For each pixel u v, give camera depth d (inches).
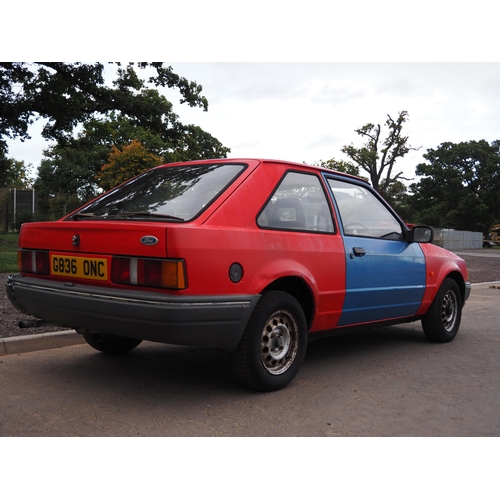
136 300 135.0
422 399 157.2
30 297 161.5
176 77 914.7
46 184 1873.8
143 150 1363.2
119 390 158.6
